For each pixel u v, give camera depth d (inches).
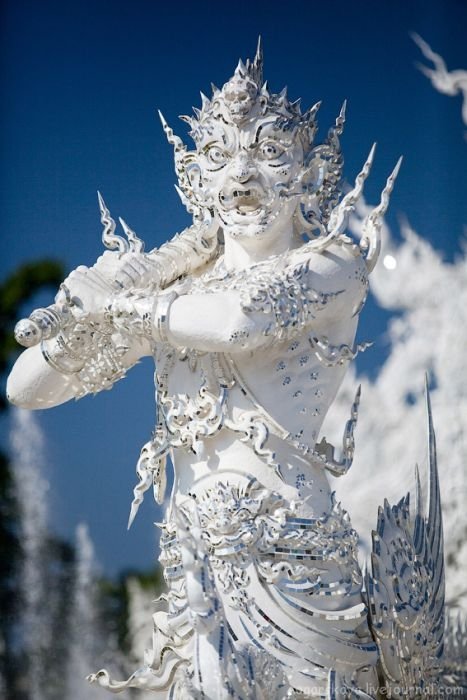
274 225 201.5
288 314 188.4
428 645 203.2
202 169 204.4
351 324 202.4
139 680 196.5
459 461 388.8
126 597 420.8
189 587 170.6
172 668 194.1
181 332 187.3
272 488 191.5
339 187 211.2
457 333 397.1
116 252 207.0
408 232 402.3
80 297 195.2
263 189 199.8
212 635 171.5
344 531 194.9
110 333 201.2
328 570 190.1
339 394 397.7
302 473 193.9
